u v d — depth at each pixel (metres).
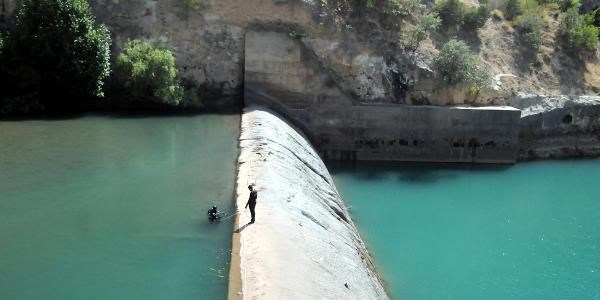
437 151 40.75
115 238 18.64
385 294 21.44
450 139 40.66
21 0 37.56
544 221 31.97
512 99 43.22
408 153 40.66
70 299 14.93
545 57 46.97
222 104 40.66
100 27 37.25
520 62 46.03
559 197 35.91
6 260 17.05
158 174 25.14
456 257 26.66
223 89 40.62
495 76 43.81
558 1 52.66
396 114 40.00
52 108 38.16
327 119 40.06
